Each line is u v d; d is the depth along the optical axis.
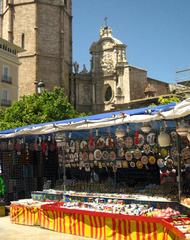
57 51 65.12
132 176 15.02
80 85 67.19
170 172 12.60
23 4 64.12
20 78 63.09
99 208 11.36
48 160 17.50
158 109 9.65
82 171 16.45
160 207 10.86
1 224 13.75
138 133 12.16
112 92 64.25
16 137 15.62
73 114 43.00
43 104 40.84
